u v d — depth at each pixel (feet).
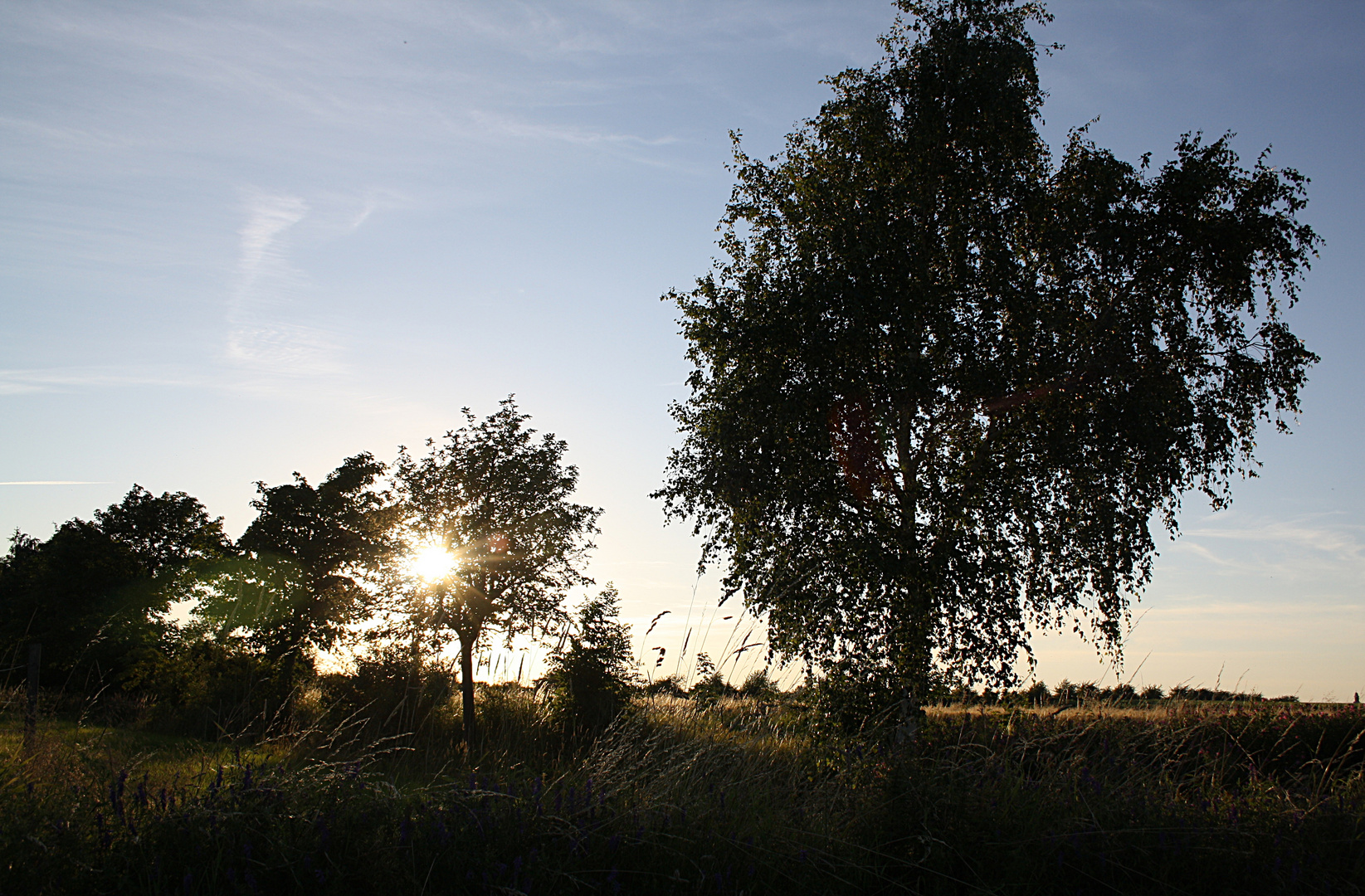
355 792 12.38
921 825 13.11
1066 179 45.29
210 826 11.18
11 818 10.81
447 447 62.80
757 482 38.37
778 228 46.14
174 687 71.61
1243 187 43.09
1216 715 20.24
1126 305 41.98
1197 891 12.33
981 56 43.86
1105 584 40.27
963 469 39.88
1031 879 12.22
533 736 21.63
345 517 87.40
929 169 42.93
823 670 34.81
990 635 36.96
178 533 127.13
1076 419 40.70
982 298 41.32
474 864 11.10
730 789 14.82
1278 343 42.55
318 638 80.43
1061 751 17.04
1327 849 13.14
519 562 58.08
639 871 11.51
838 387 39.58
